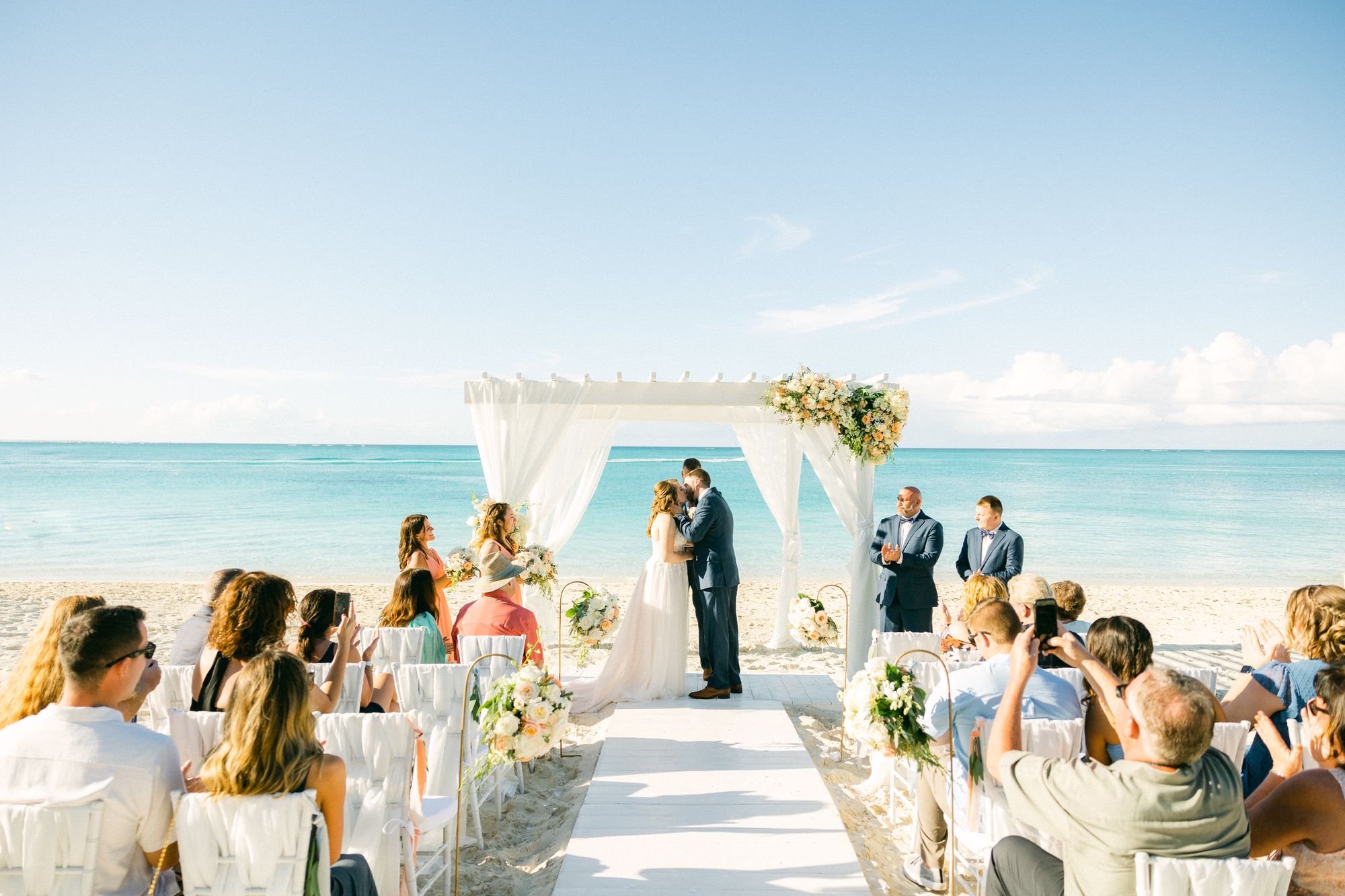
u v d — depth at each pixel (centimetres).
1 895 217
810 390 710
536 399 765
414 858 306
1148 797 208
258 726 227
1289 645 348
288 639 705
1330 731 227
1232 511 3170
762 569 1934
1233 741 317
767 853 376
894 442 723
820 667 834
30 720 230
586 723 631
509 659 410
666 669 663
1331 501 3572
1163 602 1388
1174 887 201
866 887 344
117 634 230
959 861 369
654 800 438
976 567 648
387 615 498
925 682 426
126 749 227
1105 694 252
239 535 2411
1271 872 197
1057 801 224
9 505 3192
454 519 2912
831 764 540
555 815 458
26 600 1287
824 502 3269
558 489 842
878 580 720
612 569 1919
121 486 3962
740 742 539
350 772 299
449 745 412
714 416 904
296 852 225
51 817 215
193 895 227
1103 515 3039
